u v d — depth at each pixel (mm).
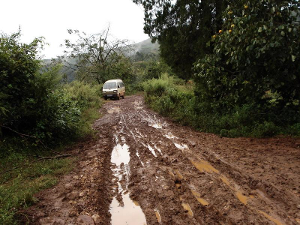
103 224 3199
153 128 9289
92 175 4777
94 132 8844
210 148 6199
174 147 6492
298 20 5996
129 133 8695
